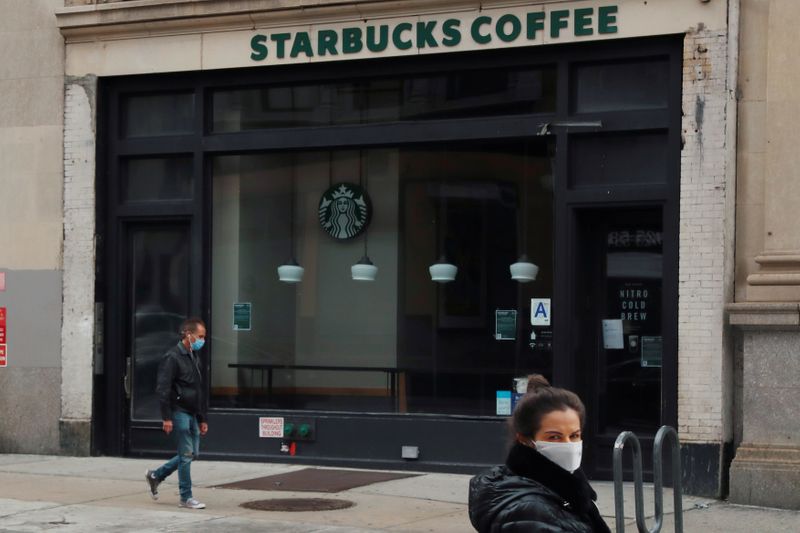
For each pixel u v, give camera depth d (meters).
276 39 13.24
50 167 14.20
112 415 14.09
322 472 12.69
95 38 14.02
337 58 12.99
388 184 13.18
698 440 11.26
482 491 3.88
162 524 9.75
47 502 10.88
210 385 13.82
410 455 12.75
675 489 6.71
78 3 14.07
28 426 14.23
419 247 12.99
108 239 14.16
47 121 14.22
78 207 14.08
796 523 9.98
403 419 12.84
